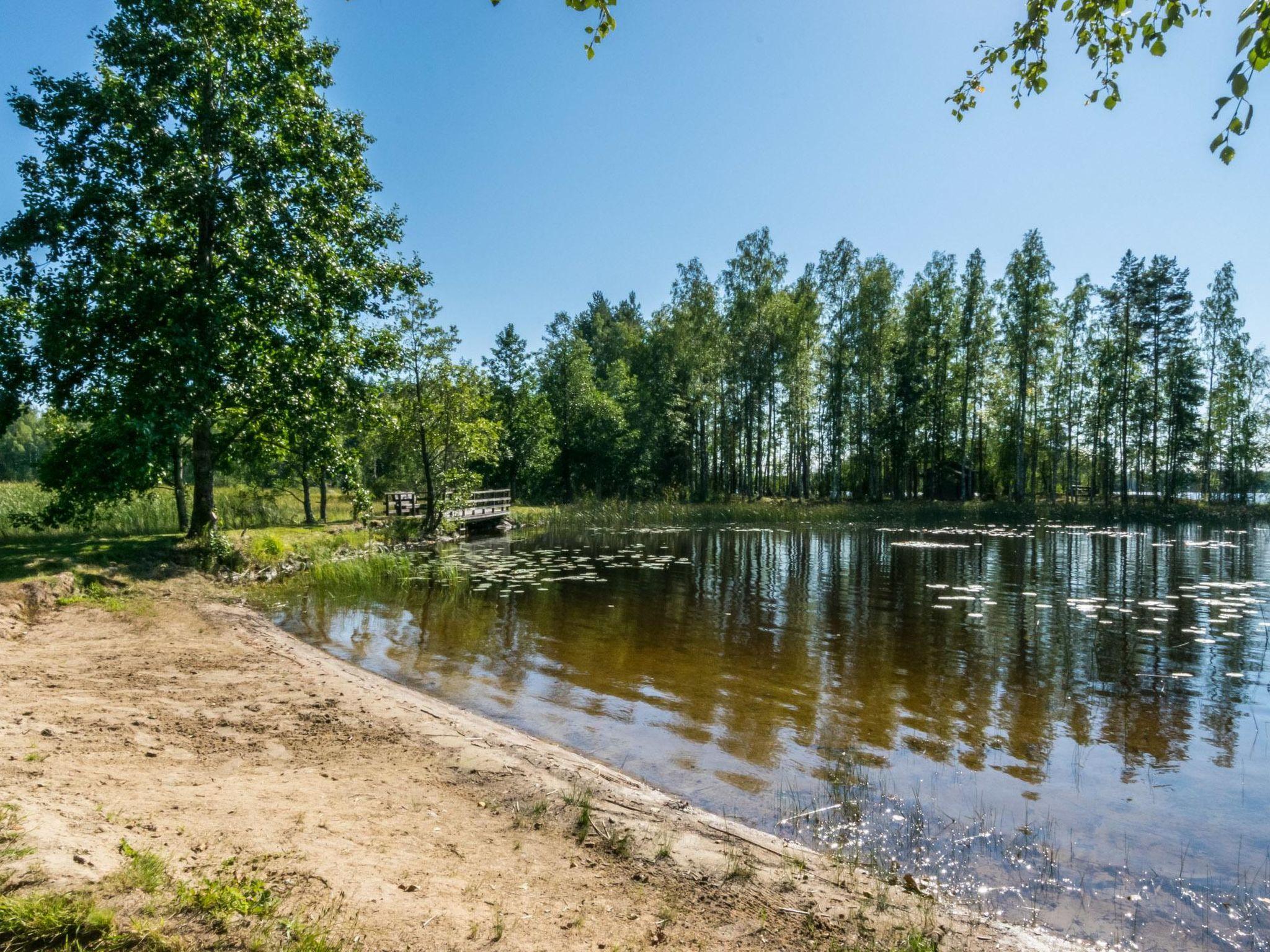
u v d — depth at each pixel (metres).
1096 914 3.46
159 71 13.94
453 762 4.94
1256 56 2.81
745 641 9.58
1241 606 12.45
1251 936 3.31
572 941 2.78
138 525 18.42
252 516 22.47
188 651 7.76
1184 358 39.91
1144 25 3.52
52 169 13.56
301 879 2.92
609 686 7.49
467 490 26.06
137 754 4.45
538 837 3.87
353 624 10.55
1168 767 5.41
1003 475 50.69
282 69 15.05
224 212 13.91
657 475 48.94
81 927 2.29
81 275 13.54
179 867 2.83
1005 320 39.50
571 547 22.92
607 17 3.57
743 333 41.00
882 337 40.69
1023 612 11.75
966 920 3.34
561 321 57.56
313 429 15.56
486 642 9.48
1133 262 40.31
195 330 12.90
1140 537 26.94
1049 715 6.64
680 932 2.99
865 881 3.67
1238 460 44.06
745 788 4.97
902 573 16.69
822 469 51.12
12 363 13.30
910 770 5.31
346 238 16.27
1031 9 3.83
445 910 2.88
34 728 4.69
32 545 13.54
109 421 13.21
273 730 5.30
